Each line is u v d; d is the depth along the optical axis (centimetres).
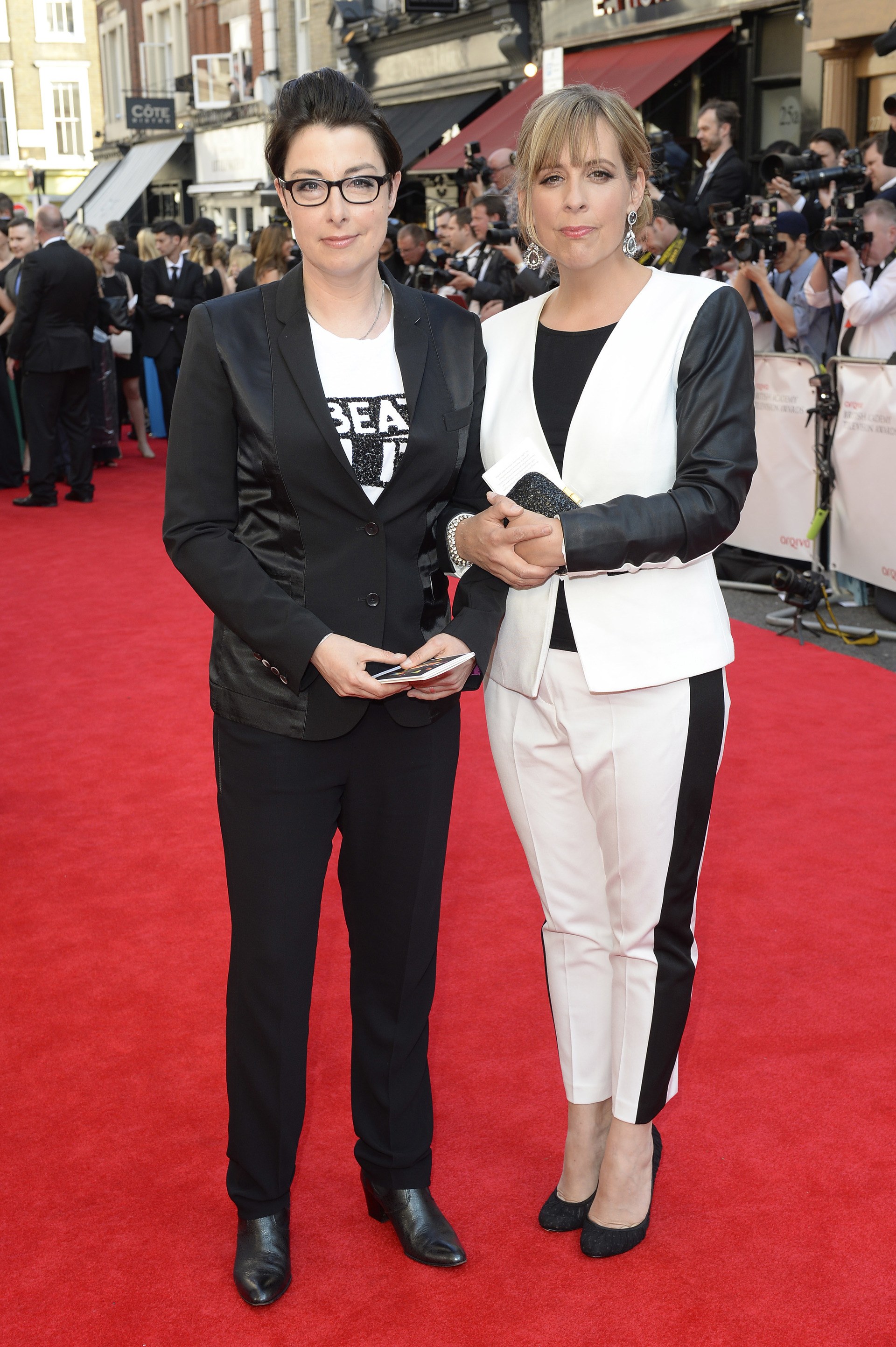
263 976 194
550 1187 223
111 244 1095
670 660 191
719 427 183
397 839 197
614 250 188
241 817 193
